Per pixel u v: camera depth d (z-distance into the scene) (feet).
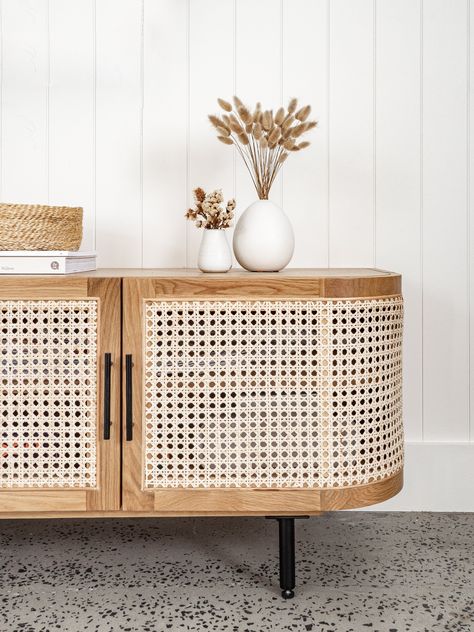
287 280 4.26
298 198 5.99
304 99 5.97
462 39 5.96
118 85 5.95
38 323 4.22
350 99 5.97
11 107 5.94
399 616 4.13
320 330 4.27
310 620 4.08
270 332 4.27
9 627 3.98
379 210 6.00
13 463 4.23
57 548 5.20
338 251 6.00
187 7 5.93
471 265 5.99
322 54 5.96
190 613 4.16
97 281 4.23
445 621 4.08
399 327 4.66
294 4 5.94
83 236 5.98
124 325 4.24
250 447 4.27
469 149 5.97
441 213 5.99
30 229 4.82
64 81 5.94
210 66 5.96
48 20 5.92
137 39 5.94
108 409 4.22
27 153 5.95
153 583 4.57
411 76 5.96
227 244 5.05
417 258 6.00
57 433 4.29
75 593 4.42
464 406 5.99
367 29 5.96
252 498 4.27
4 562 4.92
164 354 4.24
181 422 4.25
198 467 4.26
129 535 5.48
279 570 4.72
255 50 5.96
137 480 4.25
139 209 5.98
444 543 5.27
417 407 6.00
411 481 5.99
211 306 4.24
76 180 5.96
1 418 4.23
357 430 4.35
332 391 4.28
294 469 4.28
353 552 5.10
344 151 5.99
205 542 5.32
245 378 4.26
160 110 5.96
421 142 5.98
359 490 4.36
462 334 5.99
